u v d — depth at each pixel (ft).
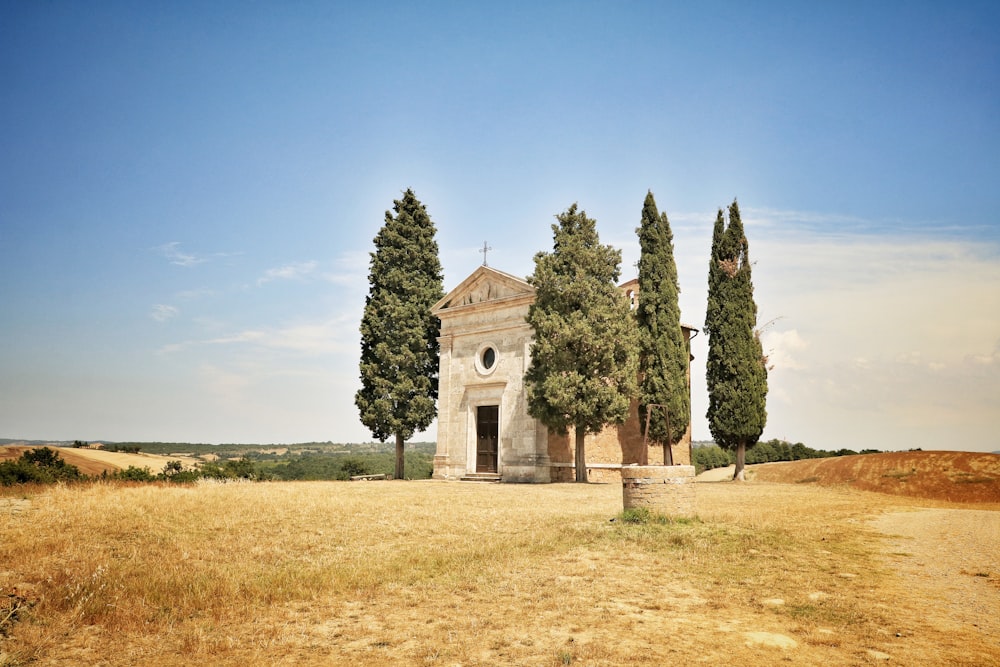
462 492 93.86
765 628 33.30
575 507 75.92
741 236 131.75
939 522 65.87
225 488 88.84
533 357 120.16
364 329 151.02
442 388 143.33
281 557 49.78
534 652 30.22
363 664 29.45
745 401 125.49
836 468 125.18
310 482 112.68
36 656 30.50
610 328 115.55
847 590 40.06
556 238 125.70
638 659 29.09
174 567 44.91
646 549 50.60
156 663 29.89
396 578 43.83
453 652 30.37
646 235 132.26
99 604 36.81
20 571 42.09
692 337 158.81
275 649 31.35
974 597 38.50
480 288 140.67
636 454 142.51
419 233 157.17
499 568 45.78
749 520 62.90
